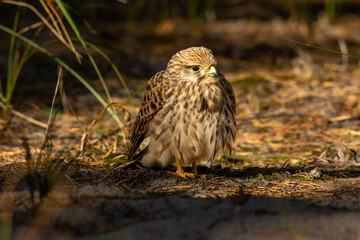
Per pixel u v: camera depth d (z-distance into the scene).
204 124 8.43
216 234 5.69
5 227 5.88
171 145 8.53
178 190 7.55
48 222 6.04
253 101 14.27
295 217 6.15
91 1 17.31
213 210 6.45
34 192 7.07
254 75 16.28
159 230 5.82
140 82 16.47
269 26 23.34
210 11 25.53
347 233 5.66
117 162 9.22
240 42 20.95
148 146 8.80
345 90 14.80
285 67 17.62
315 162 9.57
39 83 15.40
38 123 11.01
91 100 14.29
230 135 8.84
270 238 5.56
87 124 12.27
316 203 6.75
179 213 6.35
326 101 13.91
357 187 7.44
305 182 8.07
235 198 7.00
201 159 8.81
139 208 6.53
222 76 8.80
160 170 9.11
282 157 9.95
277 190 7.62
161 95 8.53
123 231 5.82
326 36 21.28
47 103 13.77
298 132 11.66
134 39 21.19
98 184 7.71
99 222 6.06
